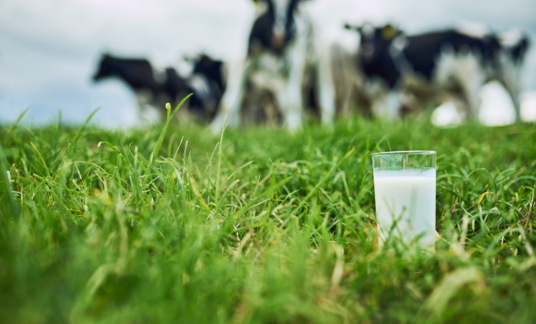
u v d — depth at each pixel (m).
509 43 8.40
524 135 2.20
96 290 0.64
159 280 0.62
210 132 2.69
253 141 2.33
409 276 0.77
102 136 1.98
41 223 0.85
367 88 7.00
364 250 0.86
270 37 5.35
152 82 9.44
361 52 6.78
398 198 0.93
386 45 6.79
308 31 6.09
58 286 0.62
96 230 0.83
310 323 0.62
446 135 2.47
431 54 7.67
